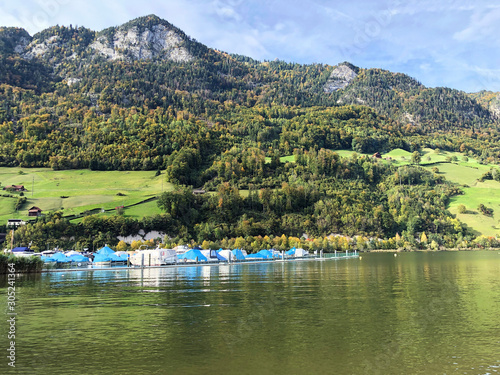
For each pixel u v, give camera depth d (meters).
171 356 18.88
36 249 111.06
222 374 16.59
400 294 37.12
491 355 18.80
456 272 60.44
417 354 18.98
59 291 41.31
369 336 22.05
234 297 36.00
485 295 36.12
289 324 24.91
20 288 44.12
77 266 82.19
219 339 21.66
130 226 130.25
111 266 84.44
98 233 123.88
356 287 42.72
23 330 23.80
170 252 90.75
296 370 16.98
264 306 31.14
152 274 64.06
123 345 20.66
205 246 120.12
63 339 21.83
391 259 103.94
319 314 27.84
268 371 16.89
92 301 34.28
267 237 133.25
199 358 18.58
